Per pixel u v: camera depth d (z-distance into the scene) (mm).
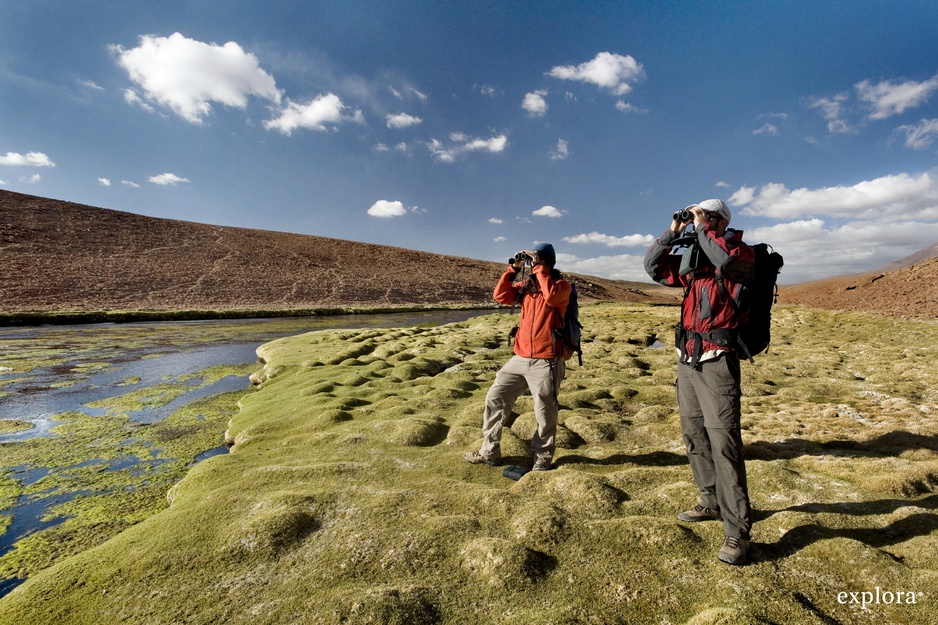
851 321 26328
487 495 5109
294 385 12320
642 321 31594
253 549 4234
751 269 3904
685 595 3512
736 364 3924
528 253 5484
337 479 5848
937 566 3656
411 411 8875
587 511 4797
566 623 3234
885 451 6371
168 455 8258
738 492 3816
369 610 3318
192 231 92312
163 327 34469
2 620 3576
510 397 6086
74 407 11578
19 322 34812
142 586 3844
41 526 5816
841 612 3262
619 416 8664
